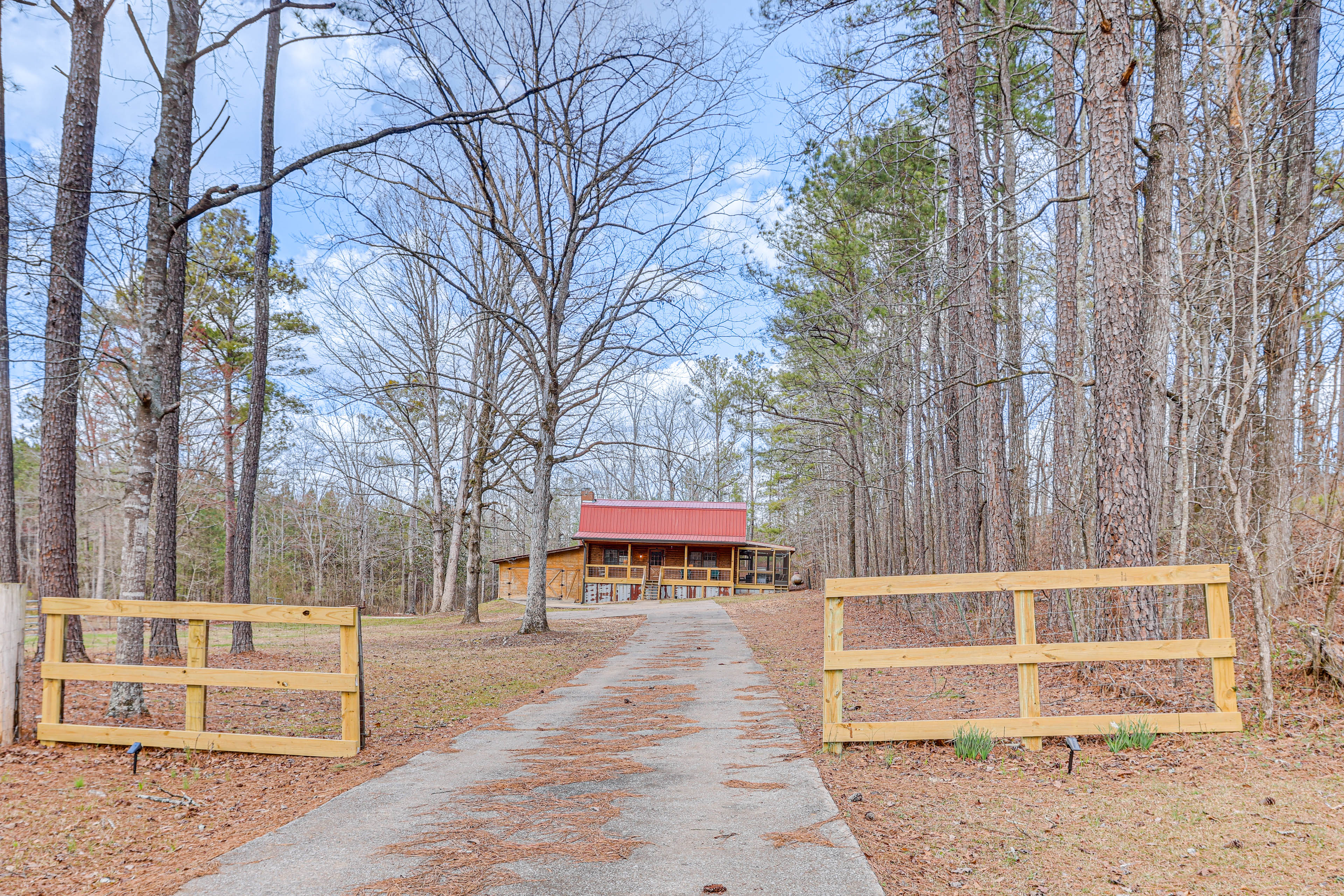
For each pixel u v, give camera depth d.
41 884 3.94
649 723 7.95
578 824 4.65
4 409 10.64
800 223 18.98
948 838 4.21
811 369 22.61
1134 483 7.62
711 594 36.38
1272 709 5.81
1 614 6.56
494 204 18.59
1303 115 9.16
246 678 6.56
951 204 14.68
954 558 16.81
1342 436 7.92
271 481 40.19
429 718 8.52
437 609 30.45
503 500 41.69
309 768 6.25
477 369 27.34
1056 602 12.03
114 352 10.97
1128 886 3.51
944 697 8.27
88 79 9.85
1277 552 9.05
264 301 14.08
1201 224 8.96
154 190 7.69
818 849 4.07
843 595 6.32
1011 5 13.30
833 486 32.06
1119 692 7.23
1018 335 16.73
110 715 7.36
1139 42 11.49
